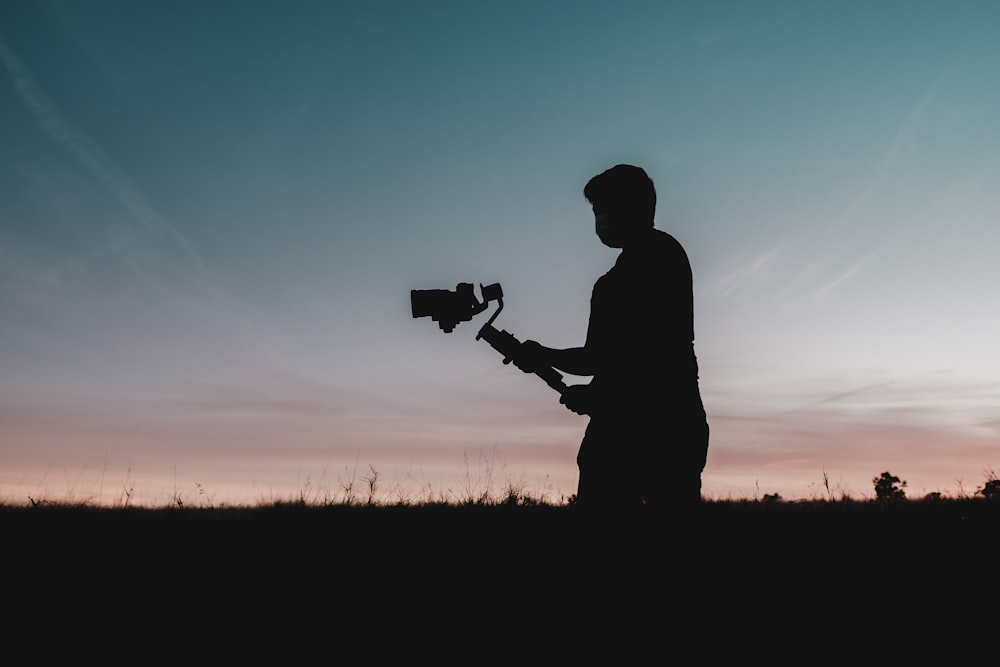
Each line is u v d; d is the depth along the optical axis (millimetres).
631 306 2715
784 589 3588
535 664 2639
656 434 2676
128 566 3996
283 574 3916
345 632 2979
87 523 5230
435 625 3074
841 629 3025
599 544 2814
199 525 5352
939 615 3252
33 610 3152
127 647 2740
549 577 3588
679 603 2826
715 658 2686
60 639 2803
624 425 2701
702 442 2748
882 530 5383
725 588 3277
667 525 2732
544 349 3021
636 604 2816
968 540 4934
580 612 2854
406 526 5414
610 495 2756
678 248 2789
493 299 3139
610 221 2816
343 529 5297
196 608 3256
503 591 3531
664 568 2805
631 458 2703
